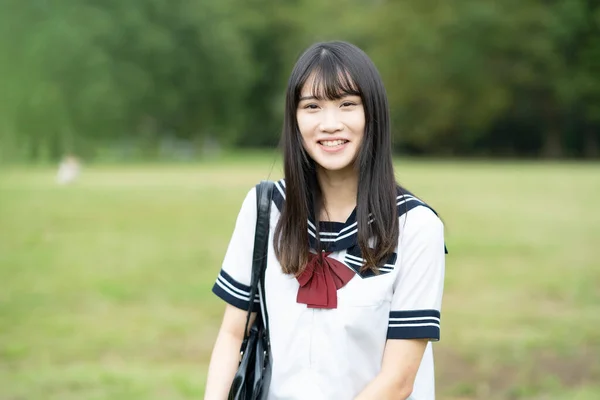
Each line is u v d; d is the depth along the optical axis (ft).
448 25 138.31
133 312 23.79
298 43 159.74
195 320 22.90
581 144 149.38
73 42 117.19
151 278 28.60
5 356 18.95
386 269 6.62
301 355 6.57
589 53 135.85
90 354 19.29
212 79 142.10
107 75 121.60
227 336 7.15
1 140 115.34
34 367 18.01
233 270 7.12
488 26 135.54
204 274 29.45
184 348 20.06
